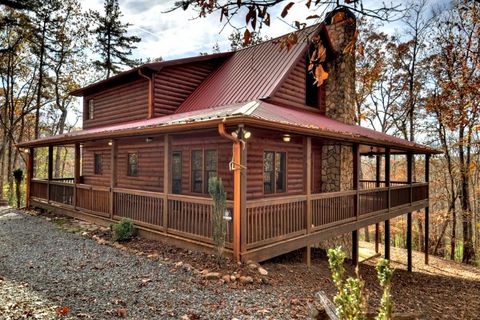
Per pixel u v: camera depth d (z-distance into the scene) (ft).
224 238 20.70
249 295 16.89
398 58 68.18
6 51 68.44
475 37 46.60
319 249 38.01
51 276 18.86
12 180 72.08
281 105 35.58
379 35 67.67
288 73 35.14
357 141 30.27
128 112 44.21
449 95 50.62
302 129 22.31
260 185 32.45
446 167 69.10
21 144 46.96
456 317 26.37
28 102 82.89
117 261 21.88
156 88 39.86
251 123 19.79
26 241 27.76
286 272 23.39
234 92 36.22
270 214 22.75
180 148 37.32
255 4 8.12
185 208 24.72
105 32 87.30
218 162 33.32
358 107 74.74
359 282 9.04
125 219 28.30
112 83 46.11
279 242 23.21
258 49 44.27
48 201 43.04
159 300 15.67
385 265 8.61
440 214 68.23
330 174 40.50
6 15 68.23
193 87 43.80
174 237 25.09
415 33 64.54
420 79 65.62
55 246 26.04
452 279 42.27
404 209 40.29
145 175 41.65
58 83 83.10
